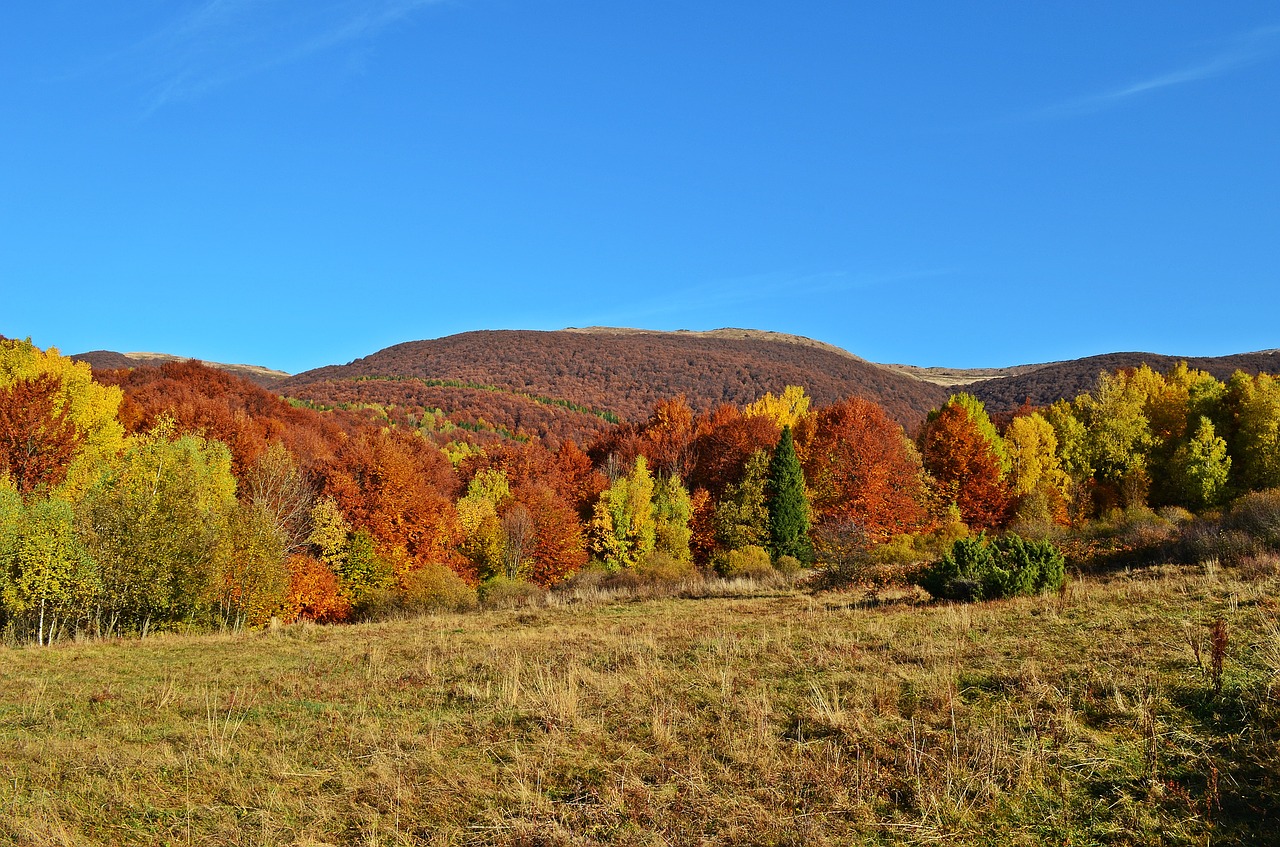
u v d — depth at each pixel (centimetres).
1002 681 951
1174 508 4088
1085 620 1252
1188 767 678
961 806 651
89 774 852
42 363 3938
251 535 2977
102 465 3262
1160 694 836
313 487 4247
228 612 2888
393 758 860
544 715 968
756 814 665
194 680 1409
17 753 938
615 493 4472
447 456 7369
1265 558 1648
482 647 1628
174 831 707
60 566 2362
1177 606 1284
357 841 670
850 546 2773
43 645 2108
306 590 3328
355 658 1576
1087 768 696
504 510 4525
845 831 631
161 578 2606
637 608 2342
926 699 920
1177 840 575
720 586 2936
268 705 1152
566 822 685
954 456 4859
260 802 755
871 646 1248
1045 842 593
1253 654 934
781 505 4409
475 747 892
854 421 5031
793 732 860
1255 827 580
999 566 1797
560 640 1620
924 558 3409
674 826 658
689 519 4712
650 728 900
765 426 5538
